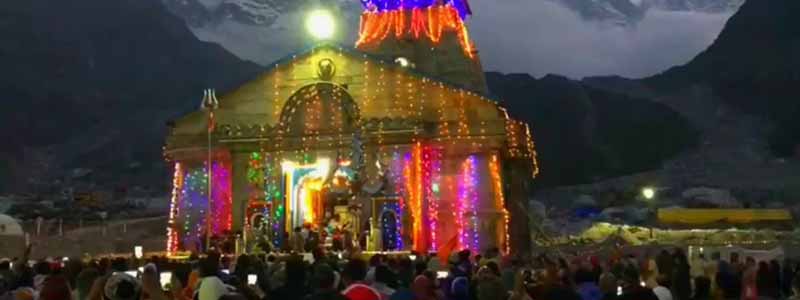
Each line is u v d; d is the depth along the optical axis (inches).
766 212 2482.8
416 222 1417.3
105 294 383.9
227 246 1339.8
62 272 522.9
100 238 2241.6
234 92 1536.7
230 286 487.2
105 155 4712.1
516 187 1715.1
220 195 1497.3
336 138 1471.5
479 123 1445.6
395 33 2047.2
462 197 1428.4
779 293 796.0
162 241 2235.5
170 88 5693.9
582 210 3262.8
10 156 4616.1
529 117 4699.8
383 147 1449.3
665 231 2235.5
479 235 1408.7
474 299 508.7
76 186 4192.9
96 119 5206.7
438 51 2020.2
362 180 1422.2
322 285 338.3
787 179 3850.9
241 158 1503.4
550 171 4537.4
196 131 1535.4
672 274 732.0
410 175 1430.9
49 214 3184.1
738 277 670.5
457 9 2137.1
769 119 4717.0
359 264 454.9
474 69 2070.6
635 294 379.6
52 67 5226.4
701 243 1895.9
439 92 1480.1
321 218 1450.5
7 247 1611.7
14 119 4820.4
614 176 4522.6
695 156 4480.8
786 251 1688.0
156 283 397.7
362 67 1503.4
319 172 1475.1
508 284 610.2
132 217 3201.3
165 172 4488.2
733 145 4510.3
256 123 1518.2
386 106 1485.0
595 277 698.8
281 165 1483.8
